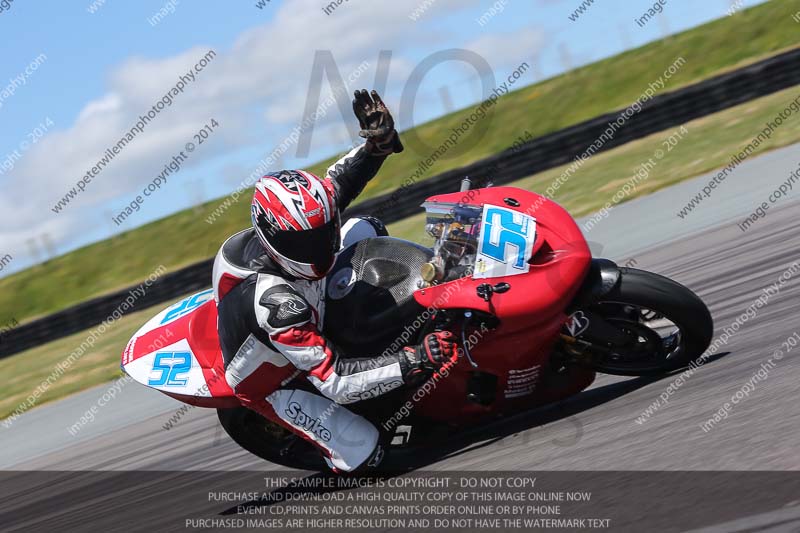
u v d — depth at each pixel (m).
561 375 10.37
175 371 10.88
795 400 8.09
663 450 7.92
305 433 10.18
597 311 10.21
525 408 10.49
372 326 9.93
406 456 10.73
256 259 9.90
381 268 10.16
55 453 20.03
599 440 8.81
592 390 10.82
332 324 10.07
